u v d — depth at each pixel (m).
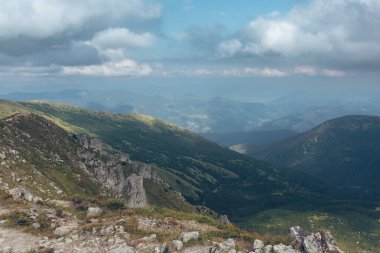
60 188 146.38
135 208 62.59
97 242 44.16
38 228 50.53
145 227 49.06
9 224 50.72
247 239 44.75
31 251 41.78
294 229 41.56
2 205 61.62
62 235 47.97
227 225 52.97
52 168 170.62
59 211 58.84
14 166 136.00
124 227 48.38
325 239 39.16
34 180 133.62
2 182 108.94
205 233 46.12
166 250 40.91
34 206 61.94
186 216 56.22
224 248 39.72
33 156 170.12
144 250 41.09
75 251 41.81
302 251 38.00
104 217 56.19
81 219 58.47
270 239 42.97
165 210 59.69
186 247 41.88
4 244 44.44
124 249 41.03
